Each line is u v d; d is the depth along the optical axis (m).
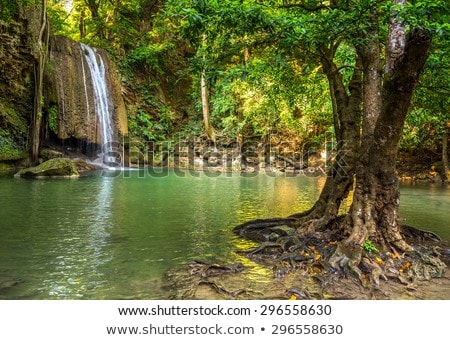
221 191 14.16
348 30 5.07
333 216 6.61
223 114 26.42
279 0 7.07
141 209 10.02
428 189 15.30
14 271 5.30
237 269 5.34
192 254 6.12
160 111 27.75
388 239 5.65
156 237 7.17
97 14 27.61
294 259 5.54
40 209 9.63
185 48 30.41
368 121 5.93
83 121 21.94
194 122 28.12
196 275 5.18
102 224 8.18
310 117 20.77
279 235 6.75
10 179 15.37
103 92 23.84
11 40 18.12
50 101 20.36
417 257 5.50
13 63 18.52
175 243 6.77
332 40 5.53
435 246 6.45
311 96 11.05
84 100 22.11
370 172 5.71
